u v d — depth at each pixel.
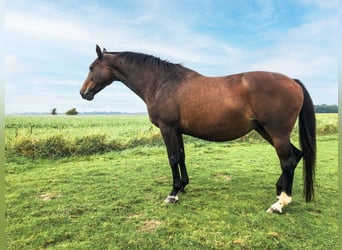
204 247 2.41
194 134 3.27
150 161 5.75
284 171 2.95
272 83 2.84
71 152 6.25
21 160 5.58
